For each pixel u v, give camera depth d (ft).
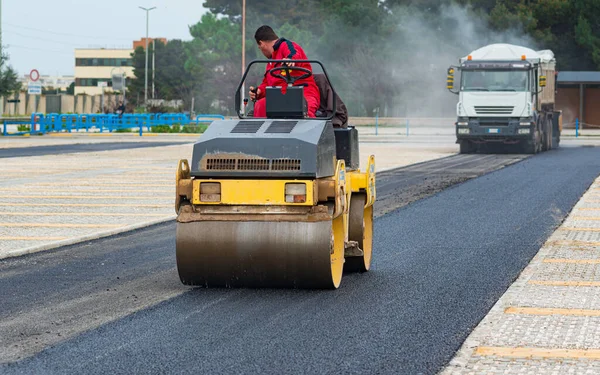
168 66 363.76
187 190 31.42
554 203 59.67
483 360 22.89
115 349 23.93
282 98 33.14
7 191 67.82
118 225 49.44
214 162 31.17
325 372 21.90
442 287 32.86
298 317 27.84
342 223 33.06
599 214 53.83
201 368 22.18
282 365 22.48
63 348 23.99
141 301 30.07
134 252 40.75
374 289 32.48
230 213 31.42
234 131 31.71
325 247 30.58
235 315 28.07
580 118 225.15
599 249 41.11
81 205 58.90
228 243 31.01
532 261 38.01
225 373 21.79
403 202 60.80
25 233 46.39
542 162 100.83
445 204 59.57
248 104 37.63
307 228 30.71
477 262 38.22
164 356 23.26
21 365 22.38
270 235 30.83
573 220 51.24
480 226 49.24
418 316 28.04
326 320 27.43
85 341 24.75
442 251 41.14
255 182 30.78
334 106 33.99
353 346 24.34
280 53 35.53
